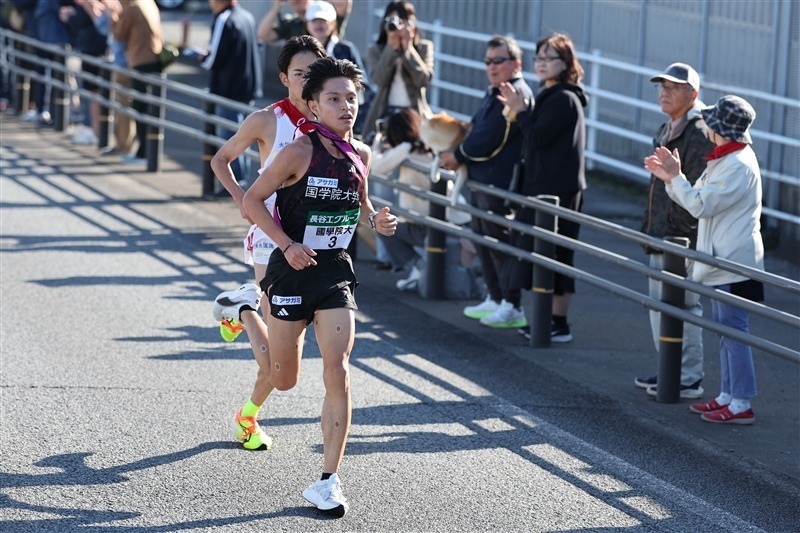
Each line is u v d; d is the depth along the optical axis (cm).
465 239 3102
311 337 2734
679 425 2269
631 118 4672
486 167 2888
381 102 3362
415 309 3059
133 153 5128
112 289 3030
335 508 1741
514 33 4997
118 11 4859
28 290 2977
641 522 1795
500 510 1809
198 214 3988
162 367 2433
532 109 2778
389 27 3284
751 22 3997
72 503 1755
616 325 2994
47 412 2133
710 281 2261
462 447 2084
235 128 3909
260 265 1958
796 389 2541
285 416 2184
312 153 1720
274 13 3781
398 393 2369
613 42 4725
